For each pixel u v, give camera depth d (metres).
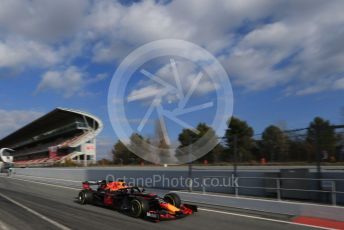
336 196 11.52
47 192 19.41
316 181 11.98
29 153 91.25
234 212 12.00
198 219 10.80
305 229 9.29
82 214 11.85
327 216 10.43
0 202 15.05
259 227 9.59
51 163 62.25
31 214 11.87
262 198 12.80
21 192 19.45
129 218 11.09
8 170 44.34
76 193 18.78
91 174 23.00
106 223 10.29
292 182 12.62
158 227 9.71
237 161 14.43
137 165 39.34
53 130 77.81
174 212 10.65
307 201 11.84
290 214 11.35
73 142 63.88
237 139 14.56
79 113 65.00
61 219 10.94
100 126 67.56
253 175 13.91
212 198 14.03
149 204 11.28
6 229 9.55
